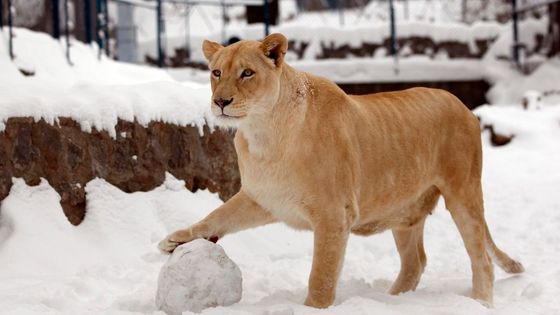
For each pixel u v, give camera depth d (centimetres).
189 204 914
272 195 607
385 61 2327
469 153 712
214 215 633
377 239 980
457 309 596
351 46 2400
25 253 744
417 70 2330
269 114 592
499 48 2430
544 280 762
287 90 600
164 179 916
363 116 651
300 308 574
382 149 653
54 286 668
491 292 694
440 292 675
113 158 875
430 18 2939
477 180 716
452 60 2412
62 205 820
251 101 581
